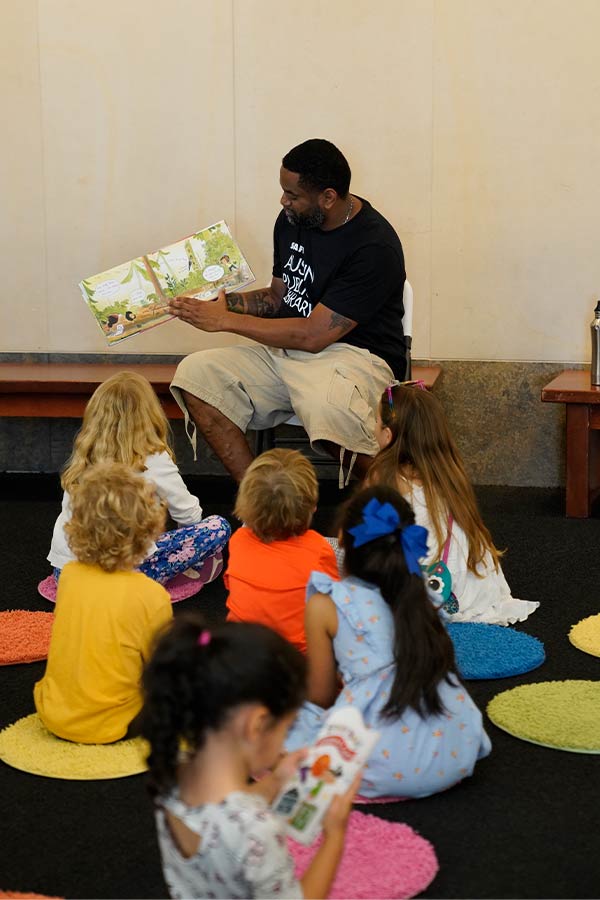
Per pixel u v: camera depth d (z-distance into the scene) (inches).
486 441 250.8
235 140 249.3
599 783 116.3
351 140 245.3
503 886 98.3
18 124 253.8
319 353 205.2
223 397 204.2
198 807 72.7
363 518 110.3
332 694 115.9
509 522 218.2
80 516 124.1
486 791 114.6
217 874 72.0
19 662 148.6
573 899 96.5
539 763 120.5
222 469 261.1
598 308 218.5
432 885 98.3
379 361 205.3
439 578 153.6
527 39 236.2
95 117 251.9
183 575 179.8
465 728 112.0
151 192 253.4
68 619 124.4
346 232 203.0
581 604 171.0
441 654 109.6
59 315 260.1
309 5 241.8
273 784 80.0
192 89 248.7
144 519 124.7
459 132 241.4
